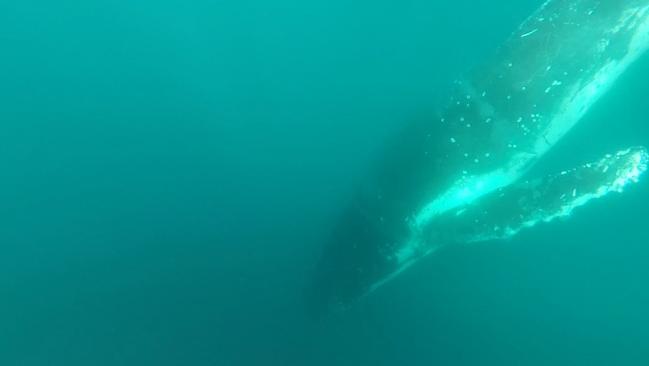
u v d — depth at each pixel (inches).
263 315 469.1
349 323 454.3
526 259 448.1
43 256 537.3
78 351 468.4
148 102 617.3
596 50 439.5
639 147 421.1
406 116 530.3
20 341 481.1
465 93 452.4
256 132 574.2
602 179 423.8
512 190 453.4
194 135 588.7
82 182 576.4
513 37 446.9
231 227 526.0
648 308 411.5
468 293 447.8
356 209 470.6
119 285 508.1
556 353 410.0
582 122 466.3
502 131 445.1
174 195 553.3
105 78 642.8
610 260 430.0
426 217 457.7
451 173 454.3
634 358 396.5
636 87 468.4
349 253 460.8
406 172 460.4
